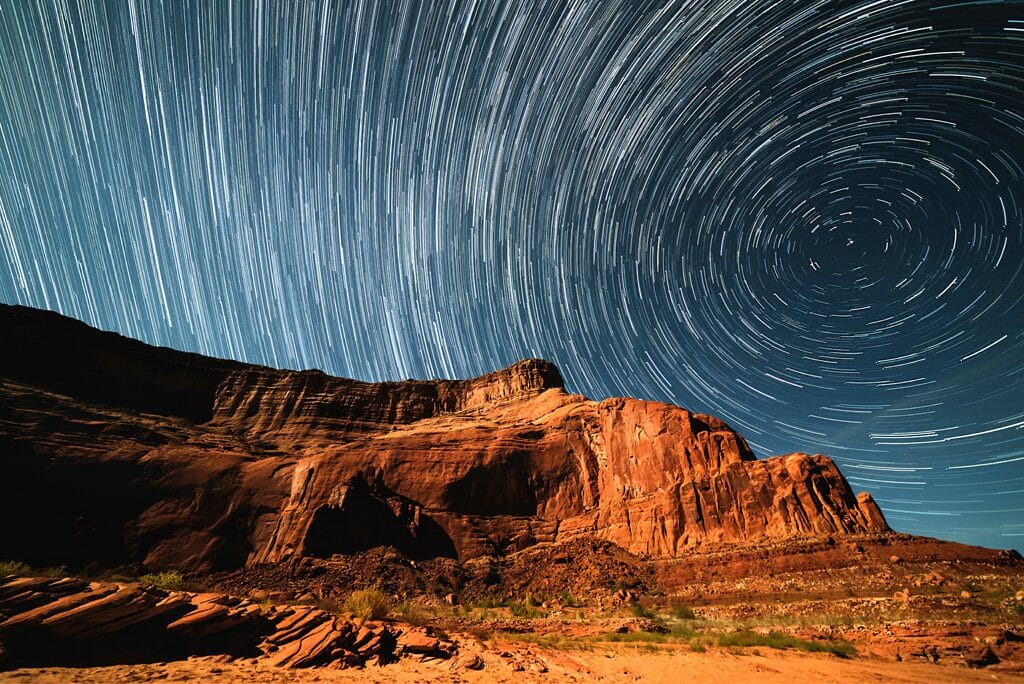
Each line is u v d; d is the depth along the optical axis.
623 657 13.60
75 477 45.12
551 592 37.03
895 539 30.81
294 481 52.25
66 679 6.92
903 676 11.73
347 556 41.12
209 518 46.91
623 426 54.19
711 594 29.53
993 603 20.45
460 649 12.77
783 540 33.53
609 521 46.69
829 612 22.14
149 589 10.39
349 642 11.10
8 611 8.10
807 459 38.94
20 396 51.56
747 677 11.10
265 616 11.25
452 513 51.41
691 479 43.16
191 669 8.19
